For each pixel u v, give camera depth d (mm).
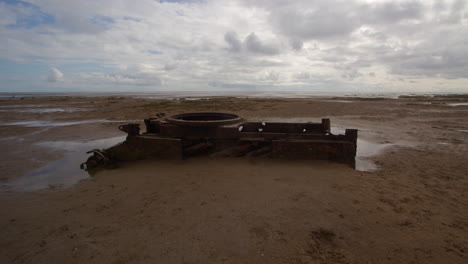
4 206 4160
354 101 32969
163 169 5941
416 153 7809
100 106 25875
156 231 3268
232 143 6902
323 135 6770
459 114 18391
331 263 2691
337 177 5273
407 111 20375
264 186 4719
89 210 3926
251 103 28062
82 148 8594
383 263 2699
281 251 2859
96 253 2854
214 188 4652
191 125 6789
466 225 3475
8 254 2883
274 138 6926
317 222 3451
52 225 3498
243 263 2664
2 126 13508
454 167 6301
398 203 4113
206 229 3281
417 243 3039
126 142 6891
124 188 4809
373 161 6980
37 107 25875
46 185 5176
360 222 3484
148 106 24359
